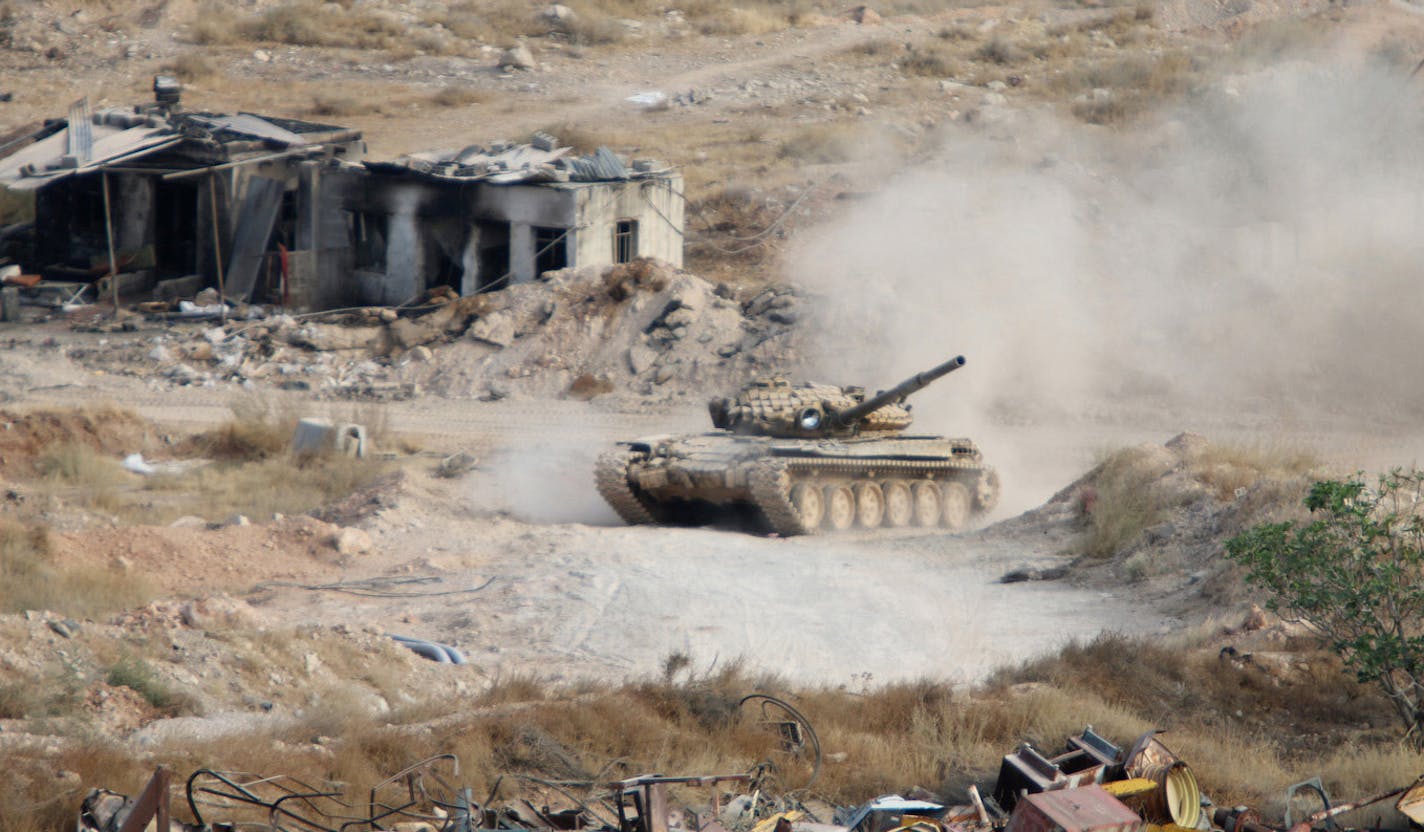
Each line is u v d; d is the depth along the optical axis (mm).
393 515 94125
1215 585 70562
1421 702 52562
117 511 97750
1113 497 86500
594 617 71750
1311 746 52156
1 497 95062
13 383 140000
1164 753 38125
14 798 37531
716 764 47250
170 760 42344
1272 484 78812
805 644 66938
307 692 55375
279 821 38750
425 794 41531
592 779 45562
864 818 38156
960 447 103625
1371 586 53156
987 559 84250
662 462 96750
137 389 140500
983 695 55188
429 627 70688
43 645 53406
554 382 144500
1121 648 59156
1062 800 33875
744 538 92500
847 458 95375
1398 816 41156
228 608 64375
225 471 112688
